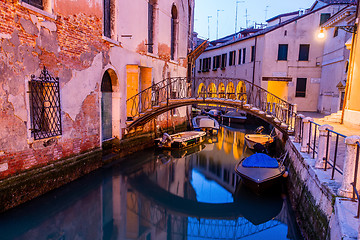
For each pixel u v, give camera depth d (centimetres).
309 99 2009
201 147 1536
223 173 1116
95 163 941
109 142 1090
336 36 1678
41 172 701
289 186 824
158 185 962
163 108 1187
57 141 755
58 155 762
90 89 891
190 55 1961
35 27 658
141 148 1302
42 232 620
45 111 711
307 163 627
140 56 1227
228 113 2575
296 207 671
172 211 789
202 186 975
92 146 923
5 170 607
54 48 724
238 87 2450
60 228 645
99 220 707
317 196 512
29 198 671
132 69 1131
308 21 1966
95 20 895
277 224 727
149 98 1282
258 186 758
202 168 1171
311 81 1994
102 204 782
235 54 2514
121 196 848
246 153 1417
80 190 812
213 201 859
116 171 1009
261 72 2058
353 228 332
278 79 2022
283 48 2008
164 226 704
